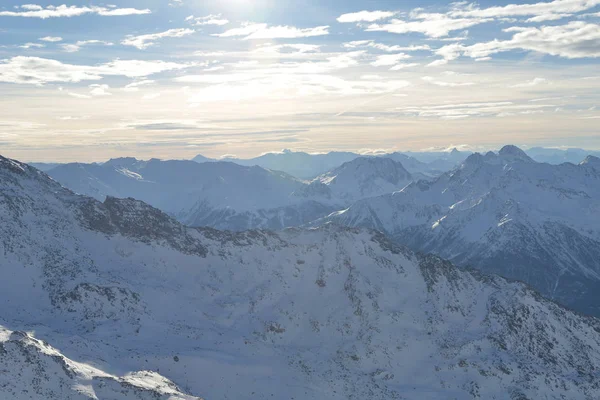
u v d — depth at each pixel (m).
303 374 177.88
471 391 178.75
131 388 135.75
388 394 174.75
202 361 167.12
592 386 183.88
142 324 182.38
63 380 132.75
